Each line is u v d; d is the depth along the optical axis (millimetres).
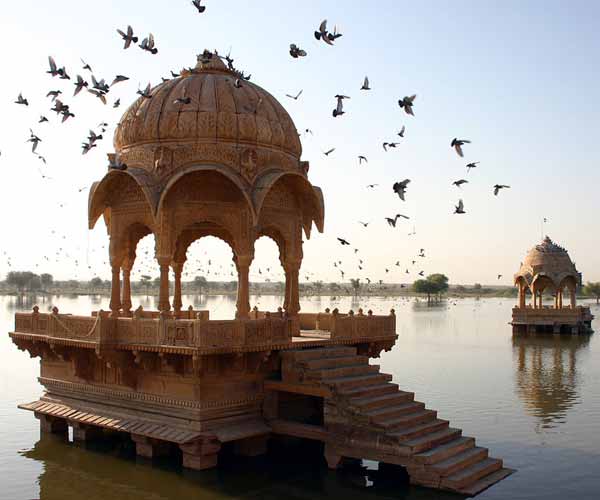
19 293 161750
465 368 35344
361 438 15570
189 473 15898
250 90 20047
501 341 52031
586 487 15023
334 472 15898
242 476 15773
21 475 16125
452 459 15266
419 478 14750
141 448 17172
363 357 18422
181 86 19500
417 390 28094
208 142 18547
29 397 26328
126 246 20547
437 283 152250
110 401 18219
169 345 15930
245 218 18359
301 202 20500
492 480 15266
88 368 18516
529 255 63000
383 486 15086
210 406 16156
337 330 19016
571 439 19500
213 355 16047
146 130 18969
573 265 62594
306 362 16859
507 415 22906
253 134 19000
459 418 22438
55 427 20078
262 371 17359
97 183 19156
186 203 18234
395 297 187250
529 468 16500
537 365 36656
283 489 14945
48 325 19172
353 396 16125
